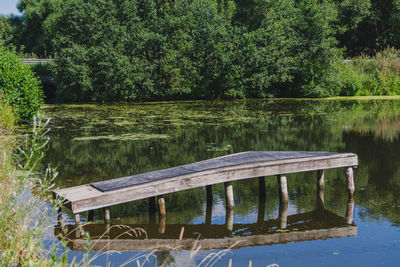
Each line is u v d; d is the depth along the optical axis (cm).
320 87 2450
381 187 649
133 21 2570
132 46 2480
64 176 713
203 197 620
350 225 488
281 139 1074
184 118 1544
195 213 544
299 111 1748
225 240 447
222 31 2486
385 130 1207
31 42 4766
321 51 2420
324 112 1702
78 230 471
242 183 695
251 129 1255
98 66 2425
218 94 2545
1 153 404
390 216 518
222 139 1084
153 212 551
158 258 399
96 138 1115
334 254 405
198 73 2488
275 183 693
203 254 408
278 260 392
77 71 2358
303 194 621
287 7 2766
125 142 1055
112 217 531
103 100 2480
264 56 2438
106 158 864
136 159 853
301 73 2488
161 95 2477
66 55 2417
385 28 3641
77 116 1634
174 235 464
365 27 3759
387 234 458
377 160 830
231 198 561
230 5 3244
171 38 2572
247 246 429
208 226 493
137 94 2458
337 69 2517
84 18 2519
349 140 1052
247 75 2494
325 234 461
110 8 2503
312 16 2561
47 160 845
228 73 2481
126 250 419
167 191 522
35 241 271
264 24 2592
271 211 547
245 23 3272
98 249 419
